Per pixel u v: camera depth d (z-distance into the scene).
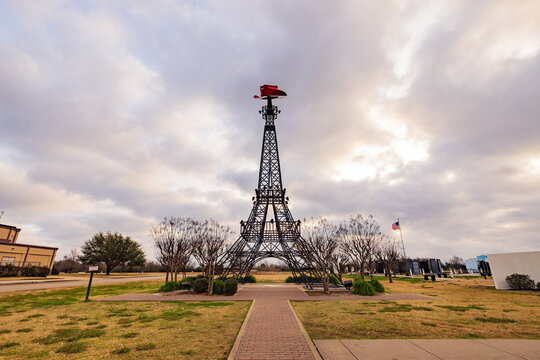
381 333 10.39
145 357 7.96
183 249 33.94
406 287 32.91
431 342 8.99
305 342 9.10
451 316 13.67
